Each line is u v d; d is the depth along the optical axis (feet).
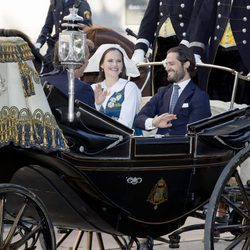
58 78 67.00
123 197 64.75
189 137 67.10
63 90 66.18
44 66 70.38
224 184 66.59
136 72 83.15
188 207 68.95
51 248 61.00
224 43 90.22
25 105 57.93
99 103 74.33
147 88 96.07
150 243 70.18
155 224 67.21
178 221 69.00
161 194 66.49
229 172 66.90
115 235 69.77
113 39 100.42
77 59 60.70
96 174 62.90
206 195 70.03
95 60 82.12
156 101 77.77
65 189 62.95
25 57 58.39
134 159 64.28
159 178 65.92
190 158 67.15
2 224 59.11
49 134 58.49
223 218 73.67
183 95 76.13
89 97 66.95
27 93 58.08
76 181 62.54
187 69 76.95
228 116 70.23
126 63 82.02
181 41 94.22
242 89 89.15
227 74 89.97
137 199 65.46
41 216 60.75
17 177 64.90
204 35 91.04
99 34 100.07
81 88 66.54
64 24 61.41
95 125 62.34
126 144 63.77
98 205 64.08
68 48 60.59
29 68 58.70
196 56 90.43
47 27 113.80
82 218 65.41
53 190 63.72
